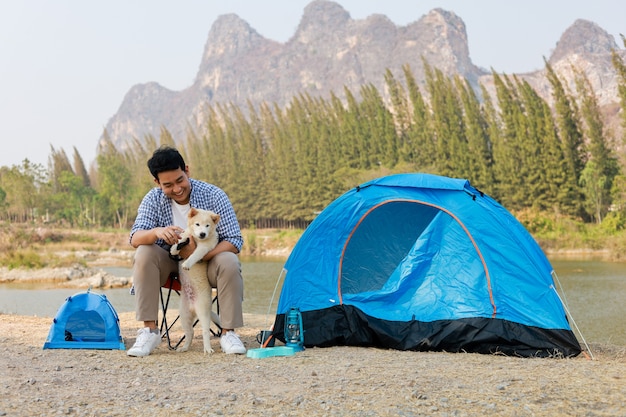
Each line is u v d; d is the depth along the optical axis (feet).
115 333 16.89
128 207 282.36
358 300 18.79
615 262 87.61
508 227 18.03
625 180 145.79
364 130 213.05
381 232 19.49
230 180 255.09
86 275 71.72
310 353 16.43
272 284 58.80
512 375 12.62
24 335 19.42
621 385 11.51
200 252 15.61
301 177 223.71
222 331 16.43
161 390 11.97
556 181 161.68
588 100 164.25
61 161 356.79
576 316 35.24
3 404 10.84
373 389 11.69
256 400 10.95
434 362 14.74
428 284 18.58
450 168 184.34
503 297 17.29
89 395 11.60
